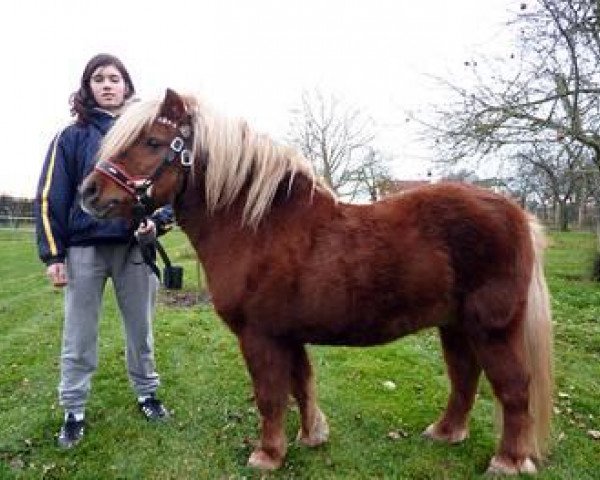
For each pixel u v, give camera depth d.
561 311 7.94
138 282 3.41
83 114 3.20
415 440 3.39
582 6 9.09
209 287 2.92
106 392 4.13
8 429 3.57
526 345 2.86
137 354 3.59
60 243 3.13
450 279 2.78
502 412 2.94
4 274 13.24
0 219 34.62
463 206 2.79
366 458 3.19
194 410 3.83
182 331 6.01
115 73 3.21
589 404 4.11
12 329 6.77
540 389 2.88
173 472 3.06
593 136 9.82
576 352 5.70
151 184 2.77
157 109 2.79
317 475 3.00
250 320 2.81
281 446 3.03
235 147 2.81
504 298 2.77
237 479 2.96
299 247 2.73
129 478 3.01
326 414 3.75
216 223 2.85
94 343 3.36
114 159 2.75
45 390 4.27
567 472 3.06
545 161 11.02
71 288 3.25
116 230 3.22
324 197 2.86
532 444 2.95
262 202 2.76
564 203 25.17
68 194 3.15
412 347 5.48
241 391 4.20
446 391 4.23
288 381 2.91
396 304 2.76
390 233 2.75
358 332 2.83
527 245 2.82
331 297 2.71
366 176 22.42
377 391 4.20
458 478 2.99
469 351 3.24
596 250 11.80
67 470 3.09
